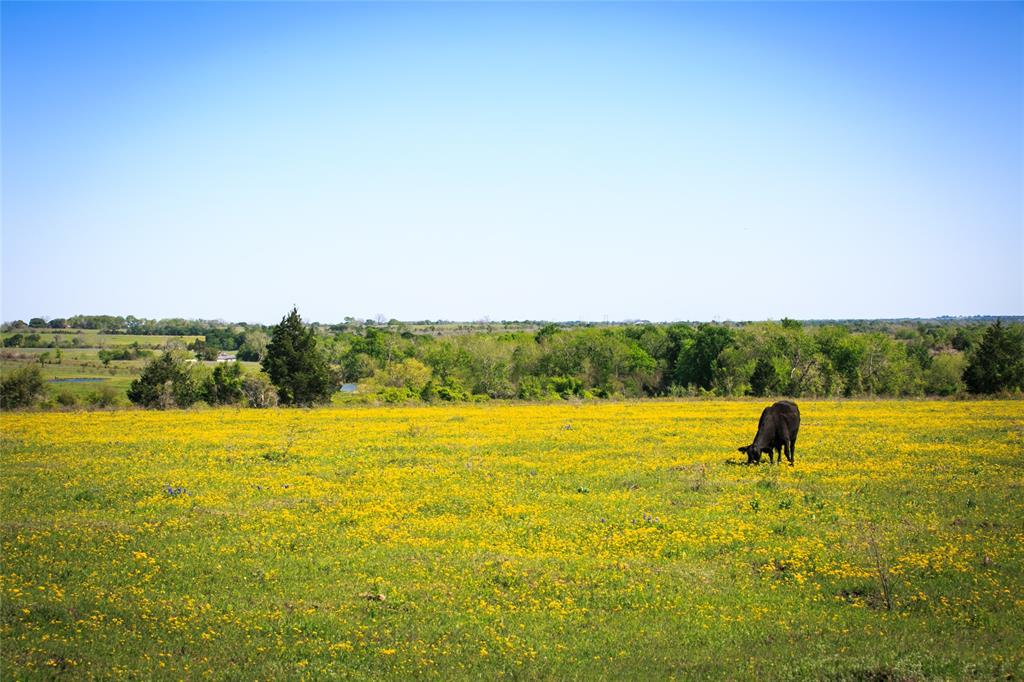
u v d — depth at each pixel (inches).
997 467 1061.1
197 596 607.8
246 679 478.9
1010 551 684.1
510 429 1566.2
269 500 912.3
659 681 473.4
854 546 705.0
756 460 1096.8
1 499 911.0
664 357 4227.4
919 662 471.2
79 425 1654.8
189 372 2566.4
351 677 483.2
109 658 505.4
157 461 1171.9
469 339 3993.6
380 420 1776.6
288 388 2438.5
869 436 1382.9
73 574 652.1
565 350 3742.6
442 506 880.3
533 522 804.6
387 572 657.6
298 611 576.1
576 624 556.1
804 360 3289.9
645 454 1220.5
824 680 461.7
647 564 673.6
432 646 522.6
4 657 500.7
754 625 550.3
